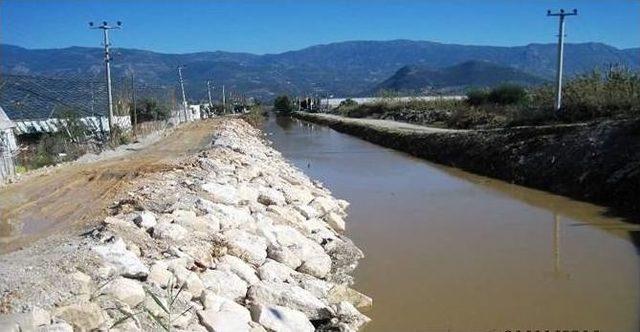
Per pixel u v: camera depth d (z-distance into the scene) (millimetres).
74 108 27859
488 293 8711
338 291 8445
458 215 13898
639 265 9797
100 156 21234
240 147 22875
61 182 14836
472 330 7445
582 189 15336
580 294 8578
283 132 48562
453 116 35156
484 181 18672
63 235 8969
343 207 14922
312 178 20656
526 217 13500
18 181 15336
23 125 24578
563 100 24422
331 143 35406
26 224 10234
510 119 27062
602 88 23375
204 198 11203
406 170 21891
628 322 7590
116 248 6844
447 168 22031
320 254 10016
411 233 12336
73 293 5902
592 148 16172
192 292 6750
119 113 31844
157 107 43219
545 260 10219
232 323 6348
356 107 64562
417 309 8156
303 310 7359
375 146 32094
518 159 18750
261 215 11062
